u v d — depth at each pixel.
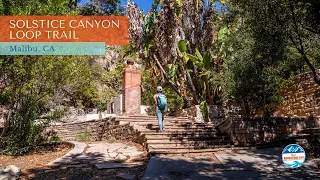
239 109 15.20
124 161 7.35
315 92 12.61
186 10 15.67
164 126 10.76
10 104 10.43
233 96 12.64
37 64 9.47
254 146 8.66
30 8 9.77
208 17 15.55
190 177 5.41
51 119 11.45
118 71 25.55
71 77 10.69
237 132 9.01
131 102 14.87
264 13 7.21
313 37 8.43
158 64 16.89
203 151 7.95
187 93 17.38
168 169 6.03
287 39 7.41
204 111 14.20
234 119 9.12
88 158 7.78
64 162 7.28
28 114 10.21
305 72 13.41
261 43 7.67
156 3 16.61
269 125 9.33
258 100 12.42
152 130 10.23
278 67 10.75
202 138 9.38
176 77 16.84
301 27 7.64
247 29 8.93
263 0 7.11
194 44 16.06
